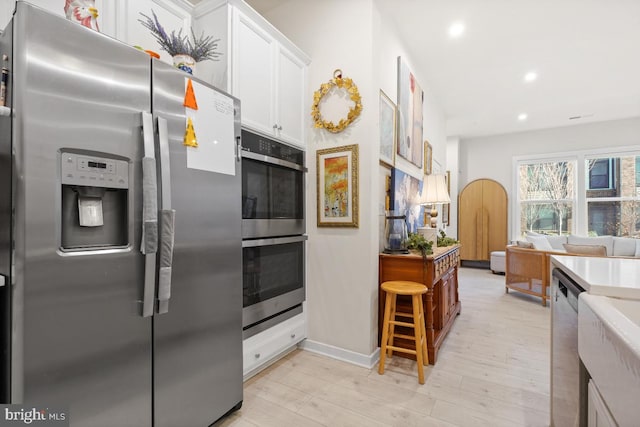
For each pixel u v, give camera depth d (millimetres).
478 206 6703
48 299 935
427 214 4371
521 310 3695
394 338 2449
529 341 2725
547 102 5012
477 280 5484
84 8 1168
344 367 2217
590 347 849
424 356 2242
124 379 1122
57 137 951
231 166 1598
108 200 1114
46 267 930
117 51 1109
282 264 2230
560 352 1280
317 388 1938
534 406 1763
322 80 2461
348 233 2338
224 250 1544
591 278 1029
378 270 2443
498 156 6848
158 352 1233
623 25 2986
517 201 6648
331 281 2396
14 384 890
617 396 644
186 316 1348
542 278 3926
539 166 6512
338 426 1585
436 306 2615
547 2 2666
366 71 2281
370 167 2258
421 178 3922
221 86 1842
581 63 3766
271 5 2686
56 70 952
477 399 1830
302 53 2424
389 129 2818
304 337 2475
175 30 1864
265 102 2076
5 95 935
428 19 2920
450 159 7012
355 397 1841
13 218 892
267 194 2082
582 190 6078
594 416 807
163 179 1212
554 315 1412
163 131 1227
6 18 1241
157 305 1213
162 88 1258
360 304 2273
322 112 2447
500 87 4469
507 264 4570
